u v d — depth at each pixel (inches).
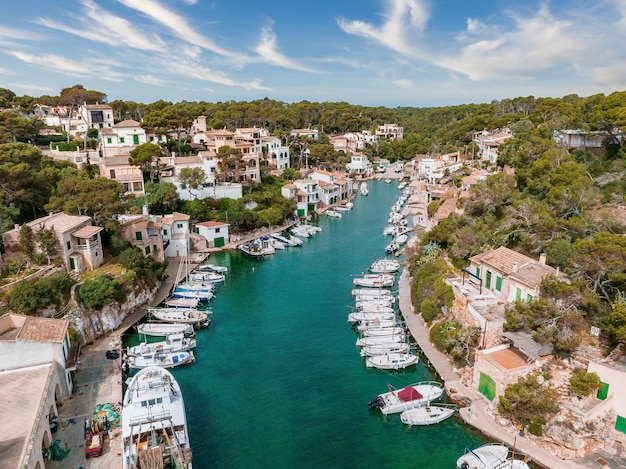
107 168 3784.5
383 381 1808.6
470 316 1835.6
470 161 6043.3
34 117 5206.7
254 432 1515.7
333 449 1440.7
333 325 2311.8
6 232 2262.6
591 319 1644.9
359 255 3474.4
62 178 3058.6
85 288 2076.8
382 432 1518.2
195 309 2442.2
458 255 2409.0
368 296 2578.7
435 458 1398.9
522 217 2213.3
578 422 1352.1
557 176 2285.9
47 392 1347.2
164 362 1872.5
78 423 1444.4
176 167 4269.2
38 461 1150.3
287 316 2418.8
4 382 1425.9
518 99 7313.0
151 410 1365.7
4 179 2586.1
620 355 1487.5
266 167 5629.9
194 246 3526.1
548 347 1534.2
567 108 4035.4
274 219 4227.4
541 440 1374.3
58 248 2268.7
